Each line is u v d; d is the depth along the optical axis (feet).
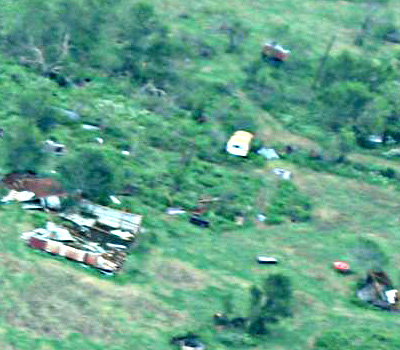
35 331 555.28
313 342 577.43
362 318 602.03
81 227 625.41
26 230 611.88
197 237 649.61
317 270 637.71
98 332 561.84
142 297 587.68
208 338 570.46
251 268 631.15
